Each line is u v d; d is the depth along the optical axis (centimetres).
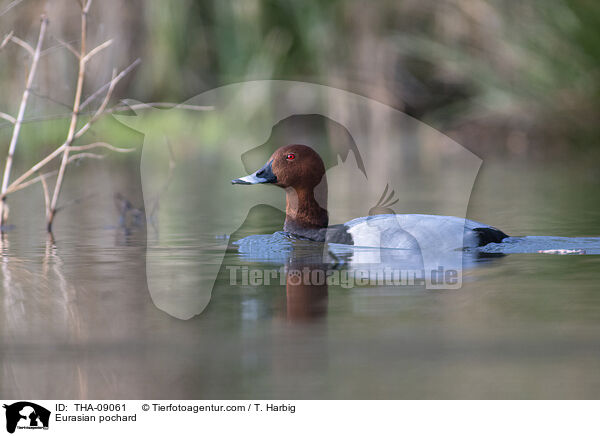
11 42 1750
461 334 568
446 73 2197
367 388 475
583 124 2075
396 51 2183
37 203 1456
